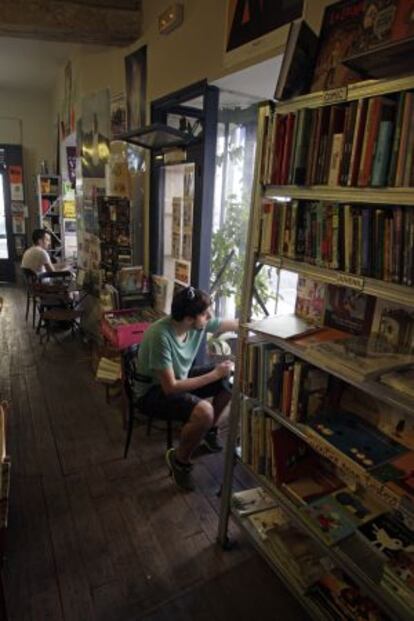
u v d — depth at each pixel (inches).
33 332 191.6
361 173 45.8
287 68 54.0
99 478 92.1
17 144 286.5
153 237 133.2
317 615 57.8
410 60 38.3
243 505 76.4
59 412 120.0
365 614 55.9
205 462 98.7
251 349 65.1
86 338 179.6
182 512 83.2
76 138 193.2
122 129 143.8
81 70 171.3
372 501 60.8
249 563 72.4
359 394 61.9
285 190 56.9
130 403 95.9
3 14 118.0
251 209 62.7
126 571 70.0
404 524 55.9
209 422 85.4
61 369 150.9
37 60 218.7
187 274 118.4
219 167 116.7
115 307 129.7
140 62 127.9
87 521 80.0
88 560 71.7
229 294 121.4
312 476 67.1
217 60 91.3
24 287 284.2
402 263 43.6
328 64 57.5
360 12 54.3
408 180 41.6
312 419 60.3
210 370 102.1
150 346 87.7
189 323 89.2
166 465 97.1
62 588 66.6
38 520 79.9
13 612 62.6
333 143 49.2
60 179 262.8
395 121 42.5
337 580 61.0
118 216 133.3
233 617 63.4
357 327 63.7
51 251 275.1
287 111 55.1
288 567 64.2
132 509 83.5
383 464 50.2
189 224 114.1
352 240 49.1
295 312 75.0
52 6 119.8
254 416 66.6
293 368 58.6
